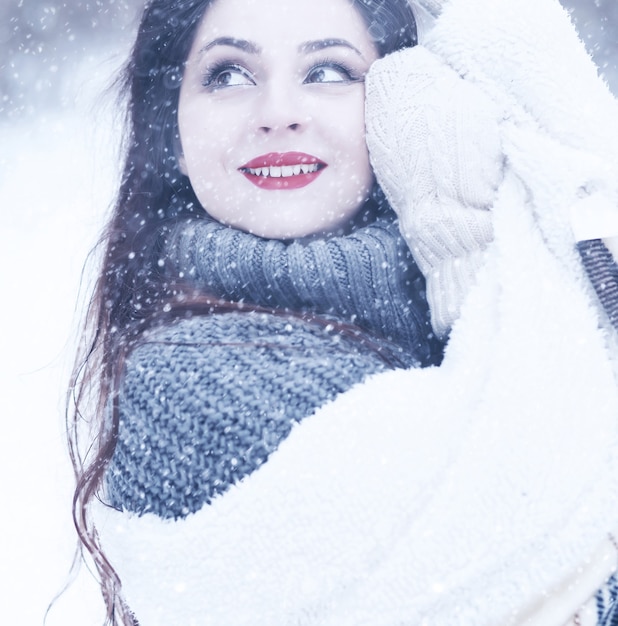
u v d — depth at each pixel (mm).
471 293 1087
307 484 934
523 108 1193
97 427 1291
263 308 1145
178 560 953
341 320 1165
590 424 957
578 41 1241
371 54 1282
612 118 1199
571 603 930
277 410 994
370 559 922
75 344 1506
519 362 981
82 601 1751
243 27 1213
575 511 932
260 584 924
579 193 1104
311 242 1192
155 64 1328
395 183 1214
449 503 924
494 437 943
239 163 1216
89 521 1173
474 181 1161
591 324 1016
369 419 971
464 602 920
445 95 1199
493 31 1209
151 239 1314
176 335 1091
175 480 999
